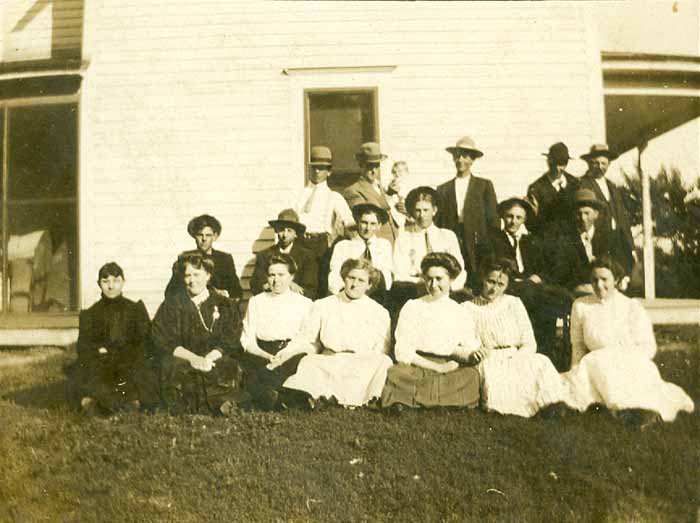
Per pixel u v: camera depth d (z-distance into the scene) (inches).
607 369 230.1
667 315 289.1
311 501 202.8
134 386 236.1
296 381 231.5
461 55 300.2
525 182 295.4
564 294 257.3
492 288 239.9
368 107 299.3
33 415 233.1
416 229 262.8
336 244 261.0
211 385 231.9
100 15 303.9
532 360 231.1
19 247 319.6
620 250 281.7
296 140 297.7
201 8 302.4
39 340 284.7
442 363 233.8
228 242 296.0
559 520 196.7
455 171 296.5
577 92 299.7
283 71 299.7
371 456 211.8
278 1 301.1
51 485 211.2
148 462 215.3
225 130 298.8
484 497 201.8
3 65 303.7
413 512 198.8
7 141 309.3
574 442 216.2
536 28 301.1
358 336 238.5
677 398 230.4
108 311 243.4
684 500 202.2
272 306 245.8
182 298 241.8
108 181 299.0
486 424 221.8
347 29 300.7
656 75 309.4
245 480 209.0
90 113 301.4
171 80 301.0
